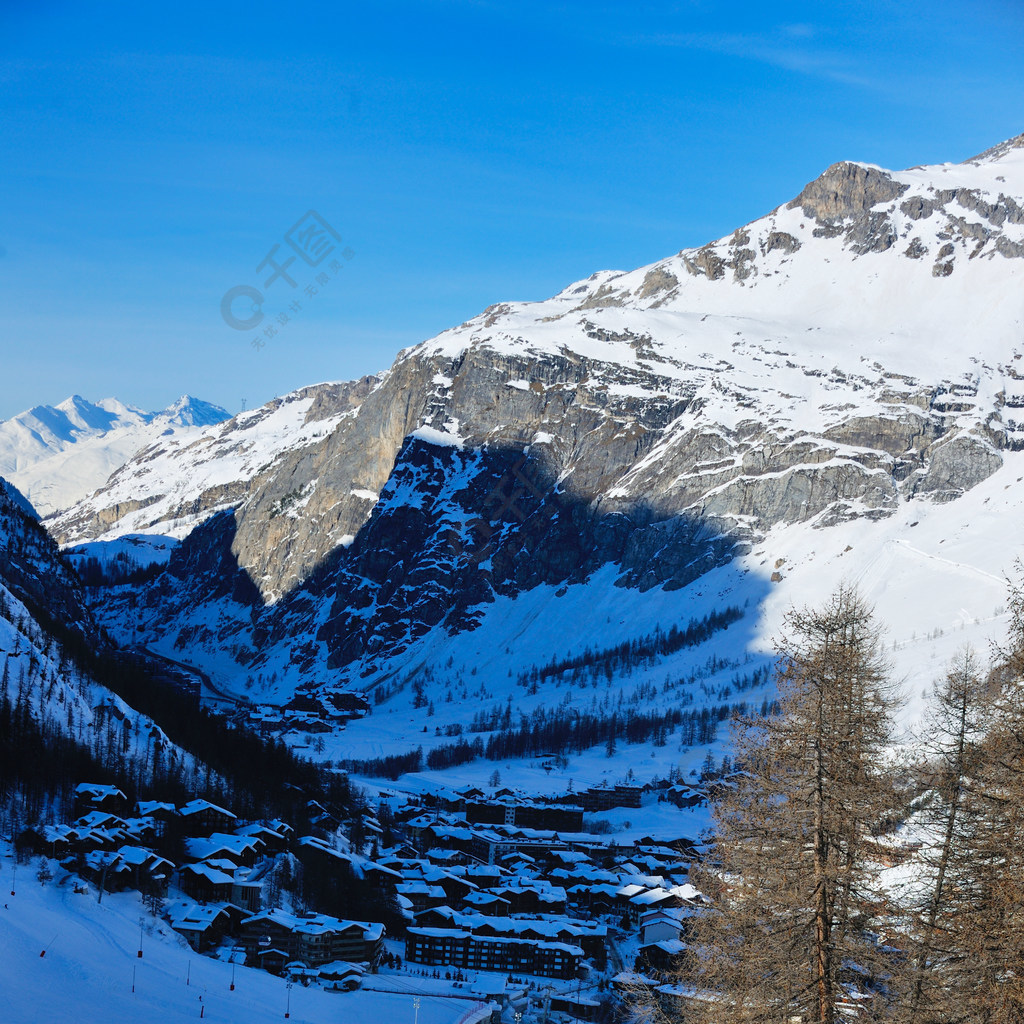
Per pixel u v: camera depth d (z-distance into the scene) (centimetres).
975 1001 5403
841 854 5628
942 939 5703
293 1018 13512
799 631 6084
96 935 14638
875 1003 5516
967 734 6400
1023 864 5684
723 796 6088
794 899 5481
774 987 5525
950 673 7000
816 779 5588
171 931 15825
